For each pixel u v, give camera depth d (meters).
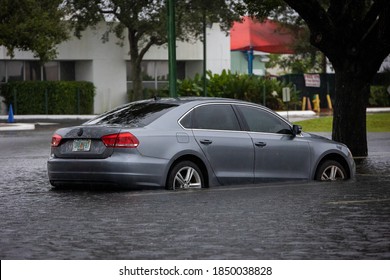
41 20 50.59
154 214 14.05
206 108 17.84
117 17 62.91
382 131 42.78
